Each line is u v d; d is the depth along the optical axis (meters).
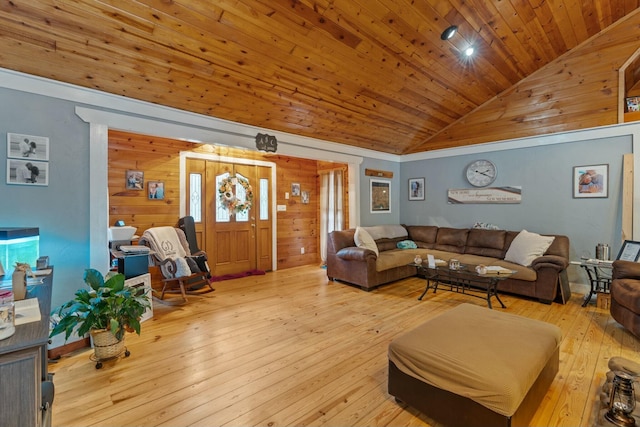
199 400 1.91
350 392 2.00
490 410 1.45
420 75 3.83
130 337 2.83
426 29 3.12
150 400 1.91
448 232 5.38
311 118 4.18
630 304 2.69
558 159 4.40
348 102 3.99
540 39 3.82
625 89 4.03
